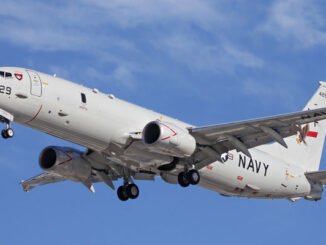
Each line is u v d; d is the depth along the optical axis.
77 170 112.31
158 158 107.31
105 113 103.62
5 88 98.25
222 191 117.44
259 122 102.38
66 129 102.25
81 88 104.12
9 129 99.19
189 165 110.31
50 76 103.00
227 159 113.25
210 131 105.19
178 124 110.62
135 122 106.12
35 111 99.88
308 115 100.69
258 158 117.31
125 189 115.12
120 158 108.06
